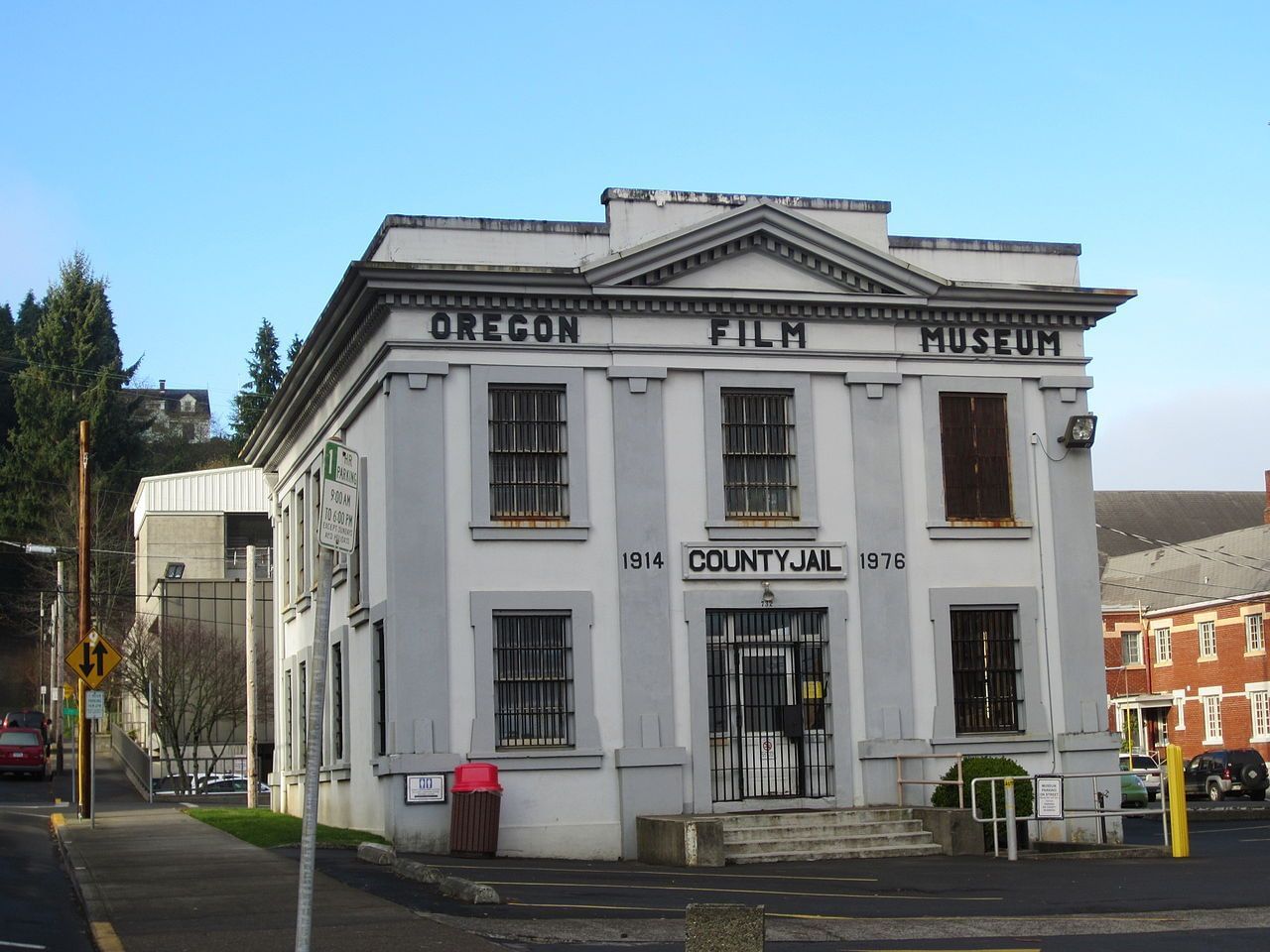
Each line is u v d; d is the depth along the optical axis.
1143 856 23.59
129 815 35.62
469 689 24.20
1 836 28.70
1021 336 27.64
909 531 26.61
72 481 80.44
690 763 24.86
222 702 59.22
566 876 20.27
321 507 10.07
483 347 24.94
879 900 17.56
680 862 22.38
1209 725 66.62
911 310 26.95
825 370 26.48
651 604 25.08
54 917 16.44
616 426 25.33
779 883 19.55
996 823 23.95
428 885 18.08
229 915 15.62
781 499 26.23
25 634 80.31
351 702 28.02
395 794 23.59
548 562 24.81
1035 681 26.75
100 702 29.67
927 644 26.38
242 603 63.88
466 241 25.17
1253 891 18.25
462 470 24.69
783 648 25.88
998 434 27.47
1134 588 73.75
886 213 27.42
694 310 25.92
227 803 46.12
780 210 25.98
